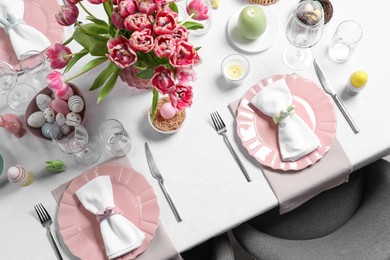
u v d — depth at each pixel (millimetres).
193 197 1022
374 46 1102
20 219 1027
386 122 1046
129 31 772
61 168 1034
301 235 1301
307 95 1059
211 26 1136
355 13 1127
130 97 1091
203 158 1046
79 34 850
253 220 1318
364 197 1264
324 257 1058
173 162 1048
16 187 1043
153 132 1067
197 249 1303
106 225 961
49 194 1038
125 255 969
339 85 1080
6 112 1087
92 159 1053
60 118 996
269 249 1124
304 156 1014
